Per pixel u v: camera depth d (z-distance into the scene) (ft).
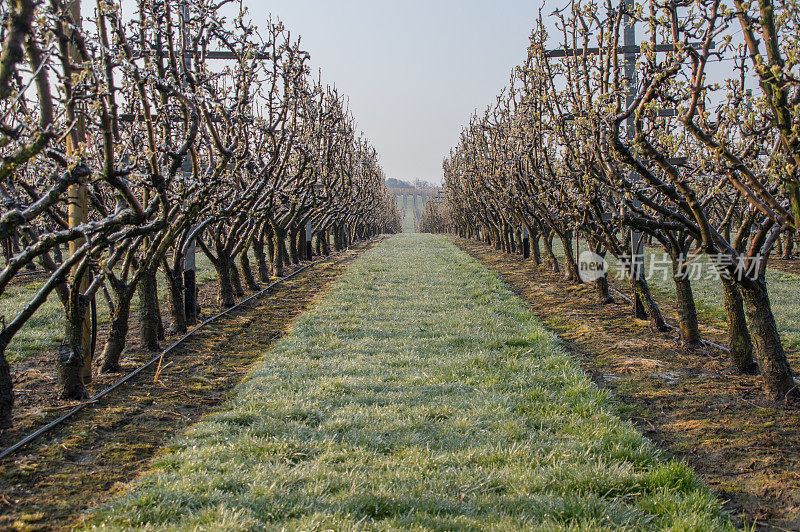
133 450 18.28
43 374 26.09
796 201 16.60
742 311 25.12
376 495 14.35
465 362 26.89
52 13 17.78
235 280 50.24
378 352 29.66
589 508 13.73
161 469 16.33
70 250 23.84
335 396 22.30
